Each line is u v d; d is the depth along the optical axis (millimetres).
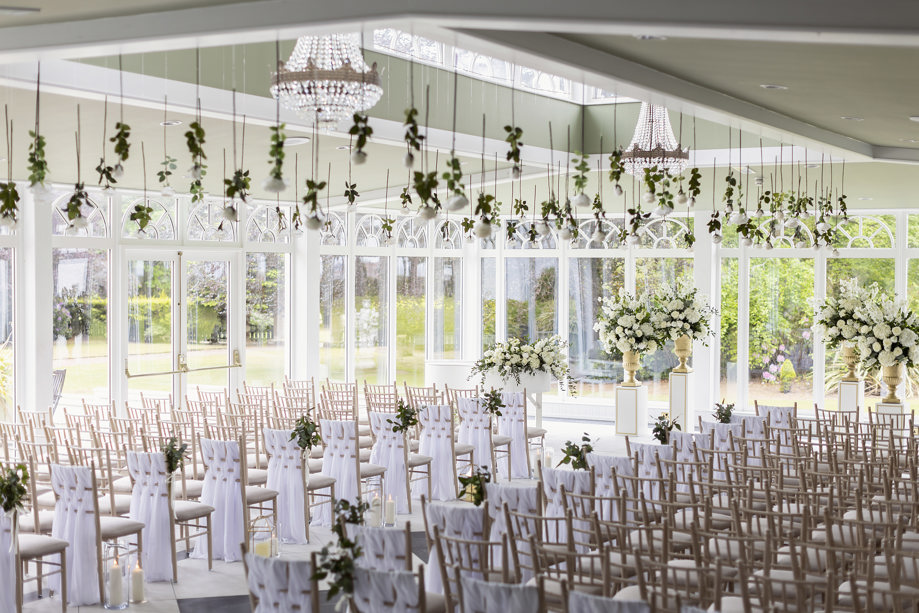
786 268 15852
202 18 5367
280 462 8500
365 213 16312
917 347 12281
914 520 6258
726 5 4859
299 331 15633
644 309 13859
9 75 6684
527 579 5852
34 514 7195
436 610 5195
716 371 16312
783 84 7199
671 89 7121
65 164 10688
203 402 10352
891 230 15258
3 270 11820
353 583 4707
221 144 9750
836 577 4781
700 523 6590
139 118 8258
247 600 6977
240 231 14789
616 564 5258
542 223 10359
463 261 17766
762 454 7383
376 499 8852
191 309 14172
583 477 6742
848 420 9461
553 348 12547
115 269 13109
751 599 5051
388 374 16797
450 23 5055
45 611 6762
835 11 4777
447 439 10305
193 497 8211
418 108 10281
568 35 6000
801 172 12180
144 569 7441
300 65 7004
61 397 12539
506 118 11562
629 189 14141
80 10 5418
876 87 7027
